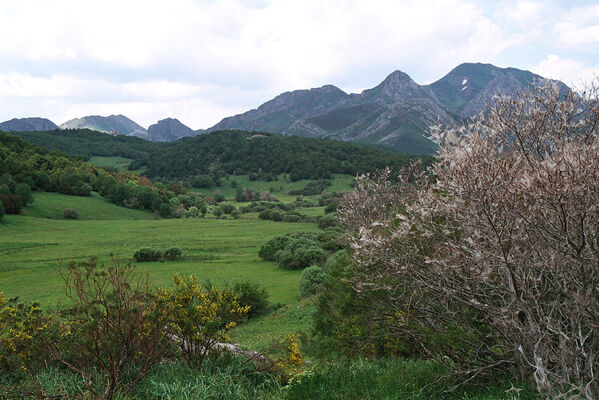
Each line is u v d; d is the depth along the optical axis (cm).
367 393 534
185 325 631
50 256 5306
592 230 381
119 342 531
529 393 437
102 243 6625
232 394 551
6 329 619
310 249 4450
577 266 391
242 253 5747
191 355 664
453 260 448
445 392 509
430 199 478
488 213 403
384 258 516
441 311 546
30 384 517
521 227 404
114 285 529
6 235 7044
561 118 438
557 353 410
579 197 369
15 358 582
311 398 547
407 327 595
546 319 402
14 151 13862
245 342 1582
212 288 737
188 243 6675
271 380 632
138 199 12069
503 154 461
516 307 430
